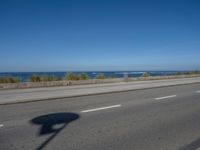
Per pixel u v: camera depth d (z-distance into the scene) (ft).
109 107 29.25
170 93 44.80
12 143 15.71
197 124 20.77
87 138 16.76
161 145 15.38
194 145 15.43
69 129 19.10
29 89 52.47
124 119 22.65
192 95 41.88
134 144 15.55
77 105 30.86
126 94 43.19
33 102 33.78
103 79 76.64
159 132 18.29
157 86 60.49
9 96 39.70
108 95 41.81
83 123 21.06
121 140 16.34
